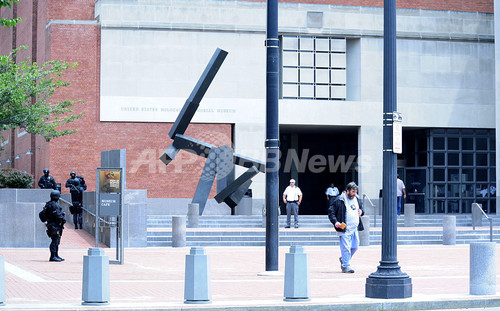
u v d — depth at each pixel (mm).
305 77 83438
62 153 78312
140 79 79875
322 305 24453
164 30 80312
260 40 82000
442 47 86000
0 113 65750
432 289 29359
